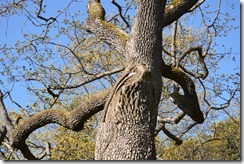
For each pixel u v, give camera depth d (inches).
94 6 327.6
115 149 253.1
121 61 531.2
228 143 631.2
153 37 282.0
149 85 266.7
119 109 261.6
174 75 311.3
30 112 451.8
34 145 517.3
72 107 509.7
